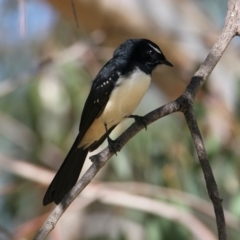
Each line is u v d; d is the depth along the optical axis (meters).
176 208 12.50
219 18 15.50
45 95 14.88
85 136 9.73
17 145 15.48
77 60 14.45
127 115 9.67
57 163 15.12
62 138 15.15
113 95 9.40
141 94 9.50
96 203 14.55
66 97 14.84
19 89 15.22
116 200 12.30
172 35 12.81
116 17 12.66
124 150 13.52
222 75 13.09
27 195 14.95
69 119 15.07
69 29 15.55
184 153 13.38
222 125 12.84
